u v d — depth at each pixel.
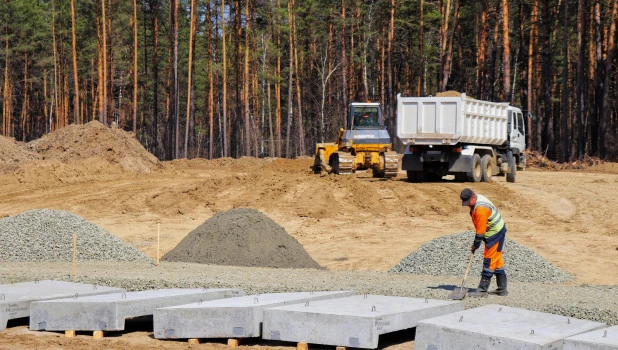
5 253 16.58
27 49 79.62
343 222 23.94
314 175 33.50
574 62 70.81
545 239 20.17
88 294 10.98
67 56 79.38
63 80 78.31
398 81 76.50
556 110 72.88
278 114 66.44
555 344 7.73
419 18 64.88
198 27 77.12
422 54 61.34
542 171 40.19
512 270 14.34
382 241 20.53
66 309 10.11
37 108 95.88
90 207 27.92
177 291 11.14
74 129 40.78
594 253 18.22
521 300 10.82
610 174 37.66
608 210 24.95
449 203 26.05
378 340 9.17
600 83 52.69
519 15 57.62
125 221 25.31
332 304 9.73
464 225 22.83
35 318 10.33
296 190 29.27
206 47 73.81
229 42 70.31
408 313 9.16
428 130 28.55
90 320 9.99
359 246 19.88
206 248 16.84
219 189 30.33
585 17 57.47
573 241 19.86
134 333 10.23
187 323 9.57
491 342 7.88
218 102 75.75
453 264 14.52
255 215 17.50
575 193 28.22
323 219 24.48
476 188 28.34
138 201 28.72
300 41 74.00
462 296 10.83
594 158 45.19
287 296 10.51
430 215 24.64
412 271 14.77
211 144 63.00
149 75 86.25
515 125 32.69
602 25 57.75
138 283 12.25
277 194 28.64
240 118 74.81
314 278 13.30
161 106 94.50
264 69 69.12
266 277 13.34
